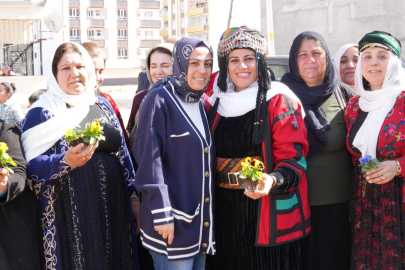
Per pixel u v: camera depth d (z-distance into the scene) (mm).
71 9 57312
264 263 2939
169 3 58656
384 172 2838
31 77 17297
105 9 58594
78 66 2836
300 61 3312
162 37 63094
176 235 2803
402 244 2963
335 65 3953
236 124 2961
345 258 3320
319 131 3164
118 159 3008
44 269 2730
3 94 7969
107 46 59281
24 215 2707
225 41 2994
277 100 2918
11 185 2549
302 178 3029
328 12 14164
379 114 3031
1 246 2662
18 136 2736
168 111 2877
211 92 3742
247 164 2596
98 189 2793
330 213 3258
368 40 3086
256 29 3004
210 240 2906
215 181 3064
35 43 20578
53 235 2715
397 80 3018
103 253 2752
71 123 2785
